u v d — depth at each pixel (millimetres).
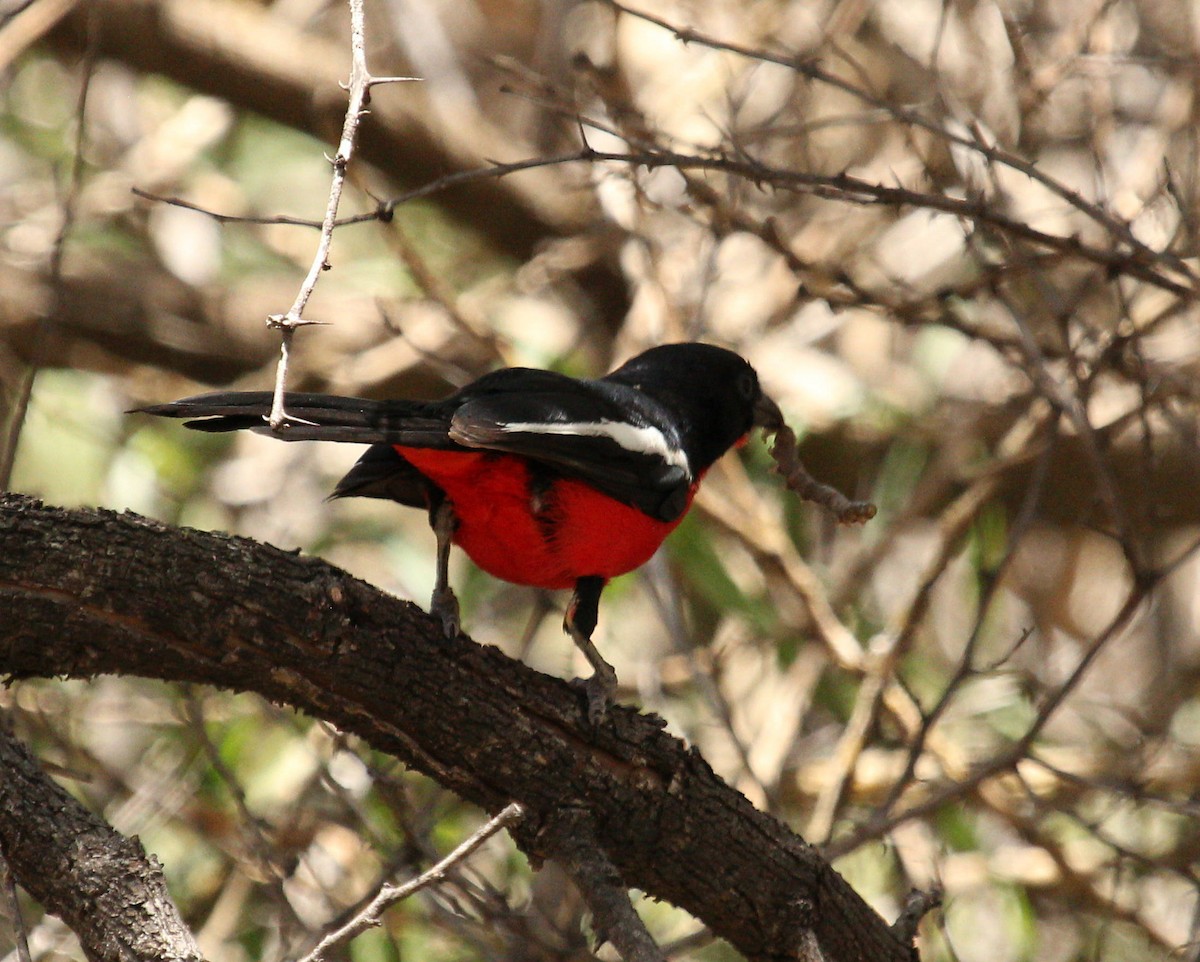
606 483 7910
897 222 12656
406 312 14430
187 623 6312
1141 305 12453
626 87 11789
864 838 9227
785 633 11930
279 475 13711
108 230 15031
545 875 9922
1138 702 13117
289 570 6477
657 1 13773
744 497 11820
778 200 13492
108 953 5871
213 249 15000
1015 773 9273
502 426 7270
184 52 14578
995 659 13125
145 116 15953
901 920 7902
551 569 8242
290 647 6480
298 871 10180
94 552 6176
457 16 16891
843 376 13750
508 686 6965
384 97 14867
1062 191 8422
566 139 12328
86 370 14312
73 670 6355
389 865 8625
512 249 15422
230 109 15195
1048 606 13492
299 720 11008
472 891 8773
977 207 8461
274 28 15000
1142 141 12141
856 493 13867
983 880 11242
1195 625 13805
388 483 8336
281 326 5605
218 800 10508
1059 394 9195
